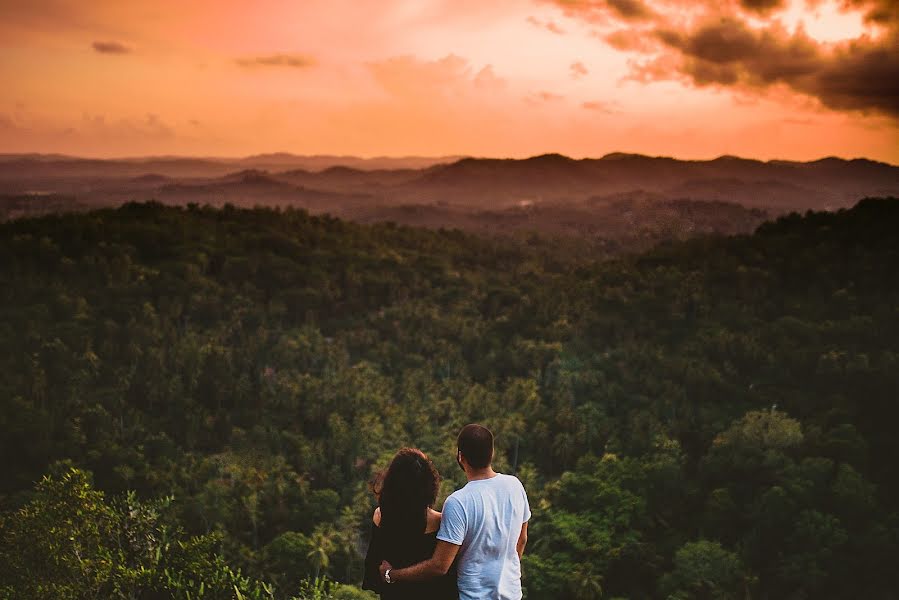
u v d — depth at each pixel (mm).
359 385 121812
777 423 92500
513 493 5172
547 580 69000
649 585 72500
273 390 126438
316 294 176750
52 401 111875
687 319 158000
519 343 142750
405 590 5152
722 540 79188
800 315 156875
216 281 193000
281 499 84812
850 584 71250
